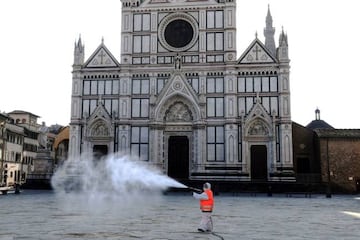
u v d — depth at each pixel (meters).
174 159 64.75
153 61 66.19
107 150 65.44
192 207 35.12
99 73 66.94
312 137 67.56
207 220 19.50
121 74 66.19
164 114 65.31
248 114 62.91
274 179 60.44
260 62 63.81
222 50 65.12
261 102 63.06
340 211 32.09
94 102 66.50
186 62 65.81
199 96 64.12
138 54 66.88
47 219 24.55
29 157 108.88
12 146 97.06
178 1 67.06
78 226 21.16
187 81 64.88
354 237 18.23
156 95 65.38
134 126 65.44
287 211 31.83
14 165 98.00
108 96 66.38
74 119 66.12
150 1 67.75
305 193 54.50
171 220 24.58
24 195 51.44
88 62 67.50
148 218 25.64
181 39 66.75
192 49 65.94
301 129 67.88
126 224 22.27
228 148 62.16
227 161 61.91
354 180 61.50
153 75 66.00
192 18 66.44
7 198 45.50
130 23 67.56
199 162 62.44
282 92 62.44
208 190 19.81
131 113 65.75
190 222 23.56
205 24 66.12
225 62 64.19
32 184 65.00
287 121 61.72
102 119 65.62
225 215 28.30
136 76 66.44
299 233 19.39
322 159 62.38
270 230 20.41
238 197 51.19
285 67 62.91
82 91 67.06
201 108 63.72
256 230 20.34
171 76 65.00
